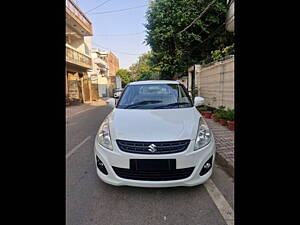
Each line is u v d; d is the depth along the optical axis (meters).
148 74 38.50
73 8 16.69
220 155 3.81
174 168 2.43
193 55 14.56
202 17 12.09
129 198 2.59
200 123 2.89
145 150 2.43
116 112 3.30
